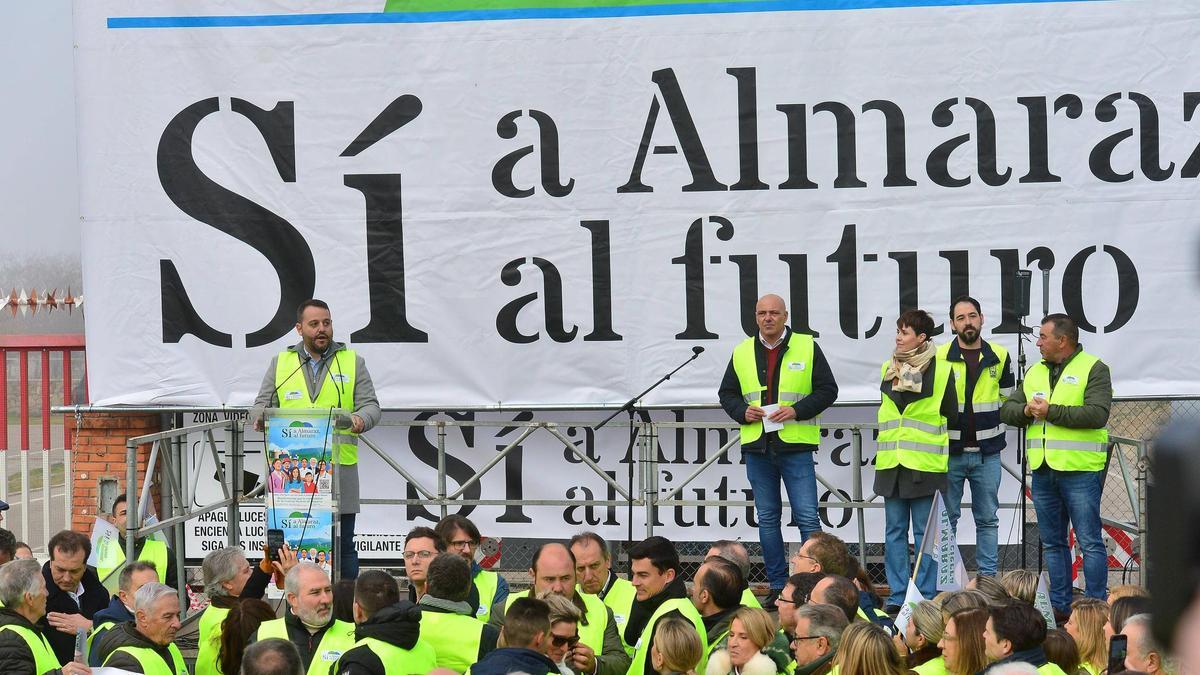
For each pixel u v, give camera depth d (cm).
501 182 2869
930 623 1522
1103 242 2786
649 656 1655
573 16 2841
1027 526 2877
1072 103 2780
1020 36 2780
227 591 1819
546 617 1380
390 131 2875
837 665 1323
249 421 2953
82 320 3303
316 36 2870
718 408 2861
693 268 2847
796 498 2530
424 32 2861
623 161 2848
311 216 2888
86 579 2234
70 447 3134
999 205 2798
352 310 2894
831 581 1591
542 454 2947
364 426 2473
